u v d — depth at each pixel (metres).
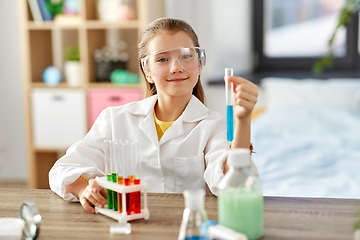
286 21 4.39
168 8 3.57
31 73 3.57
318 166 2.13
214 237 0.81
